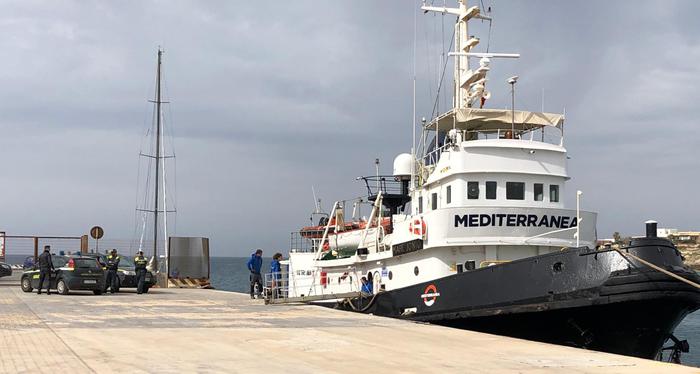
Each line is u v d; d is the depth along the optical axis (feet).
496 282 54.44
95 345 38.93
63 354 35.29
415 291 61.98
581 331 50.80
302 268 94.12
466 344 42.04
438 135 76.59
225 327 49.65
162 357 34.99
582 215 61.57
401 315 63.21
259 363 33.73
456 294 57.47
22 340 40.78
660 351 53.52
